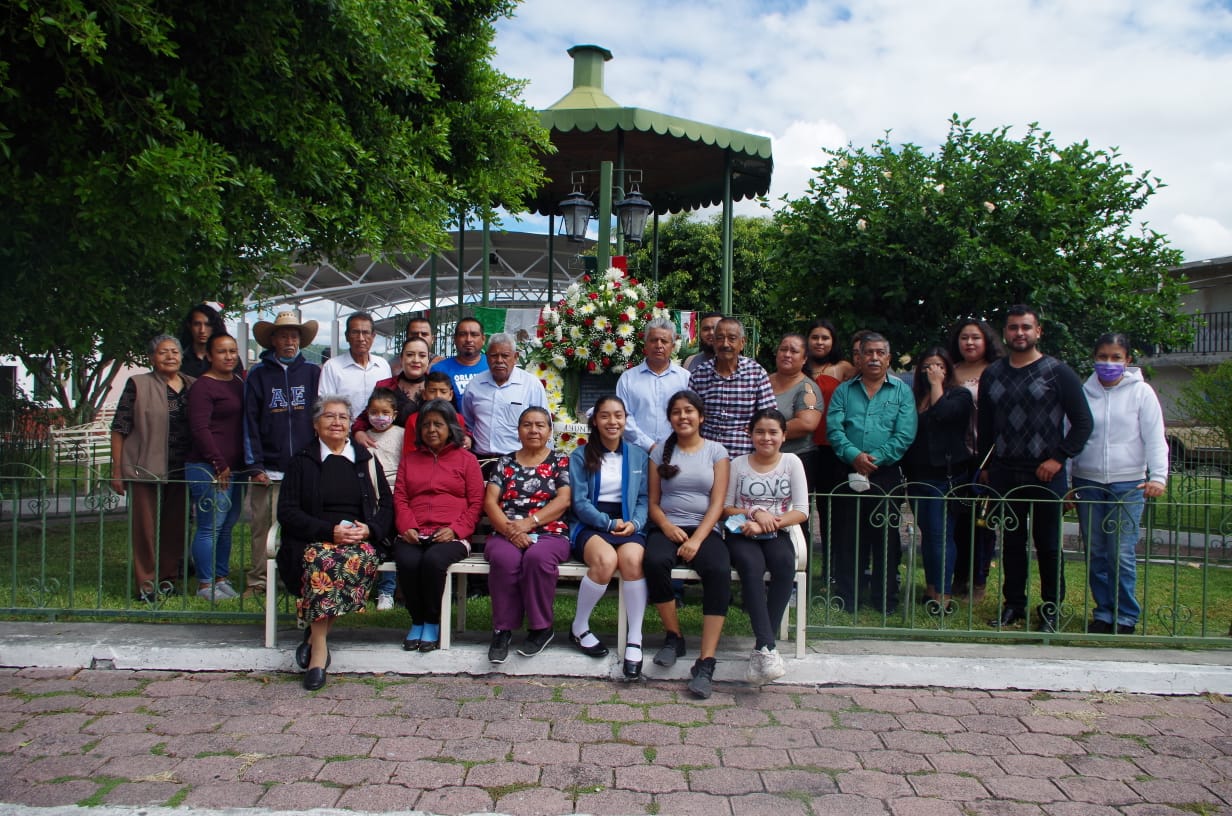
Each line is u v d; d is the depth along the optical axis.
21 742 3.43
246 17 5.50
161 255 5.64
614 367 6.43
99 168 5.02
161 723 3.62
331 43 6.12
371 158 6.97
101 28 4.89
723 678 4.21
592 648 4.25
